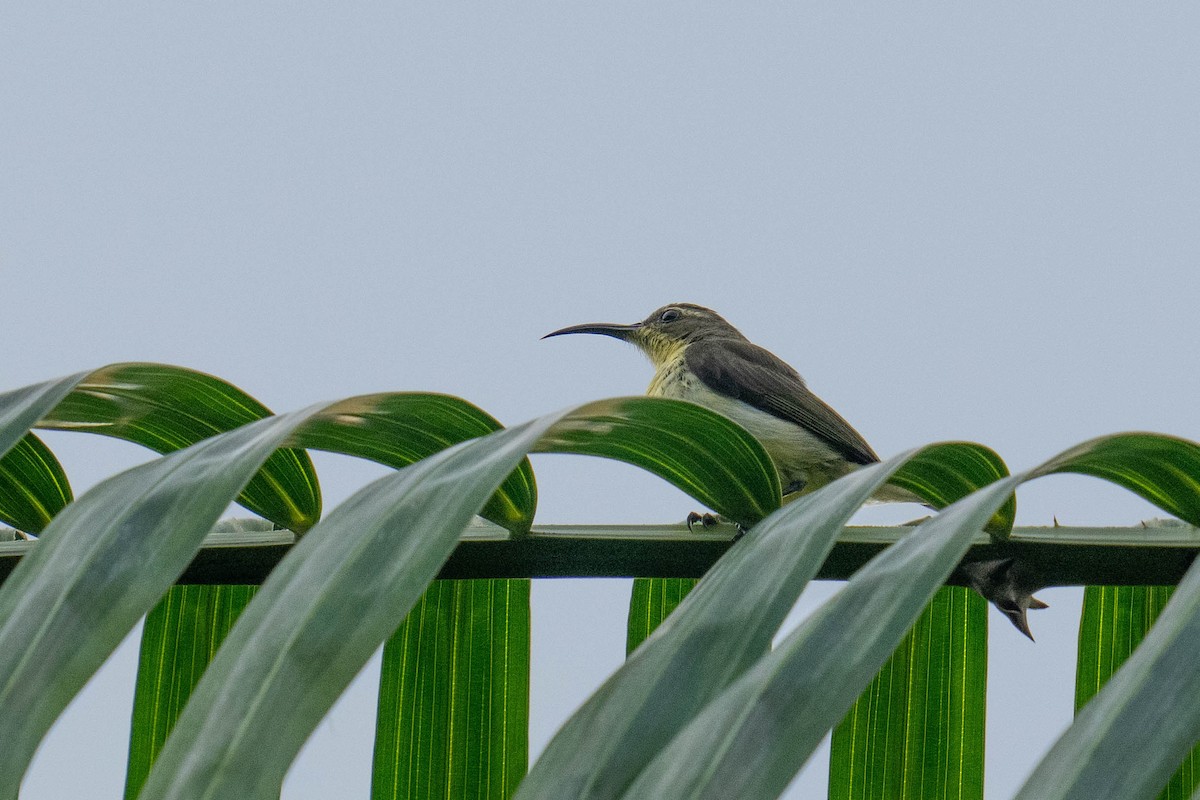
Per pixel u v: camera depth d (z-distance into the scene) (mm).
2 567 4484
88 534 3162
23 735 2797
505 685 4887
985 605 5117
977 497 2885
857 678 2568
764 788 2441
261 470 4555
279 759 2646
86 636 2969
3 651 2949
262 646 2818
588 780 2705
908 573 2740
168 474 3307
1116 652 5012
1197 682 2436
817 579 4668
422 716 4855
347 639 2811
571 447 4234
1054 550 4531
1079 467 4020
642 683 2852
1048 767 2422
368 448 4176
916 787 5012
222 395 4266
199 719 2719
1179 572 4555
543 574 4668
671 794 2457
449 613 4934
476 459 3150
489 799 4789
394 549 2955
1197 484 3984
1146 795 2322
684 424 4148
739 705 2564
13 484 4516
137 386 4211
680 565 4652
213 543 4617
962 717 5051
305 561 2990
